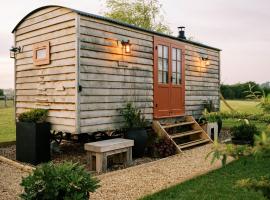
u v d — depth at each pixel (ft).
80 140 28.96
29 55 28.55
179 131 33.50
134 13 70.95
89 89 24.21
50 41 26.03
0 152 28.71
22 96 29.55
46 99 26.35
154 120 31.04
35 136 23.34
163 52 32.58
